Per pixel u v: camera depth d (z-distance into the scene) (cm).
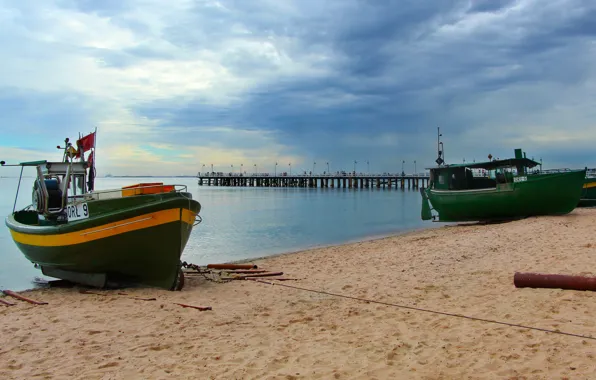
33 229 1155
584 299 763
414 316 762
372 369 546
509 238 1584
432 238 1927
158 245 1041
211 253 1959
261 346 650
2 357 628
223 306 898
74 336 719
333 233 2672
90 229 1047
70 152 1270
